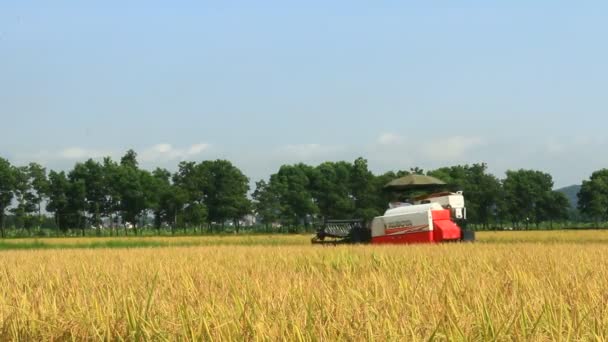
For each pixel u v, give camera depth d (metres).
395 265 15.62
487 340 6.02
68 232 108.75
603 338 6.00
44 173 108.06
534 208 129.00
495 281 10.58
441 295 8.20
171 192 109.94
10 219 107.06
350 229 33.53
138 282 12.06
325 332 6.21
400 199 32.78
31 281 13.41
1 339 7.61
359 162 111.94
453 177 123.06
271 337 6.13
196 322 6.94
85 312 7.95
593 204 132.12
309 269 15.68
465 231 30.66
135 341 6.98
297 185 117.62
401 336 6.02
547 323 6.46
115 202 111.50
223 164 114.56
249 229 119.69
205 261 18.94
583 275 11.73
